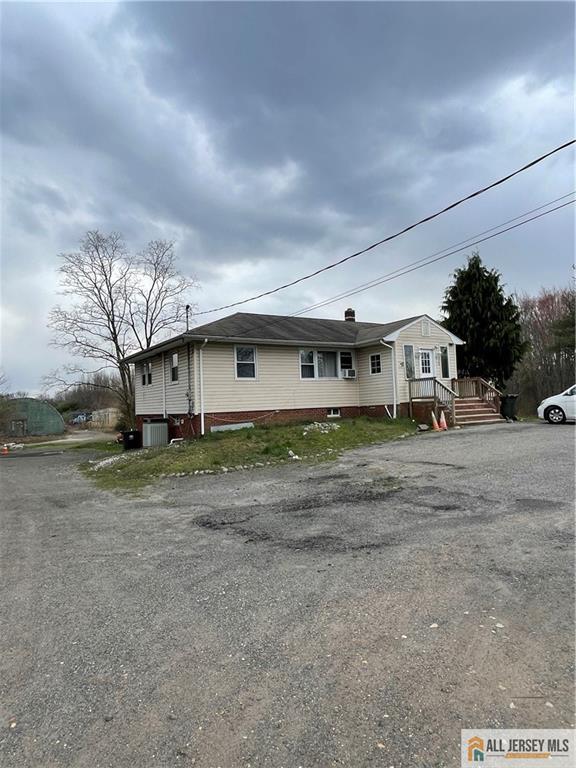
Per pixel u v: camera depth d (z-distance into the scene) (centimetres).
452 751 200
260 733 217
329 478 880
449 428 1628
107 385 3020
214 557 482
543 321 3030
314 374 1816
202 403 1541
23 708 243
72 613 364
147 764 200
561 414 1619
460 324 2367
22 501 899
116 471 1192
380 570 418
